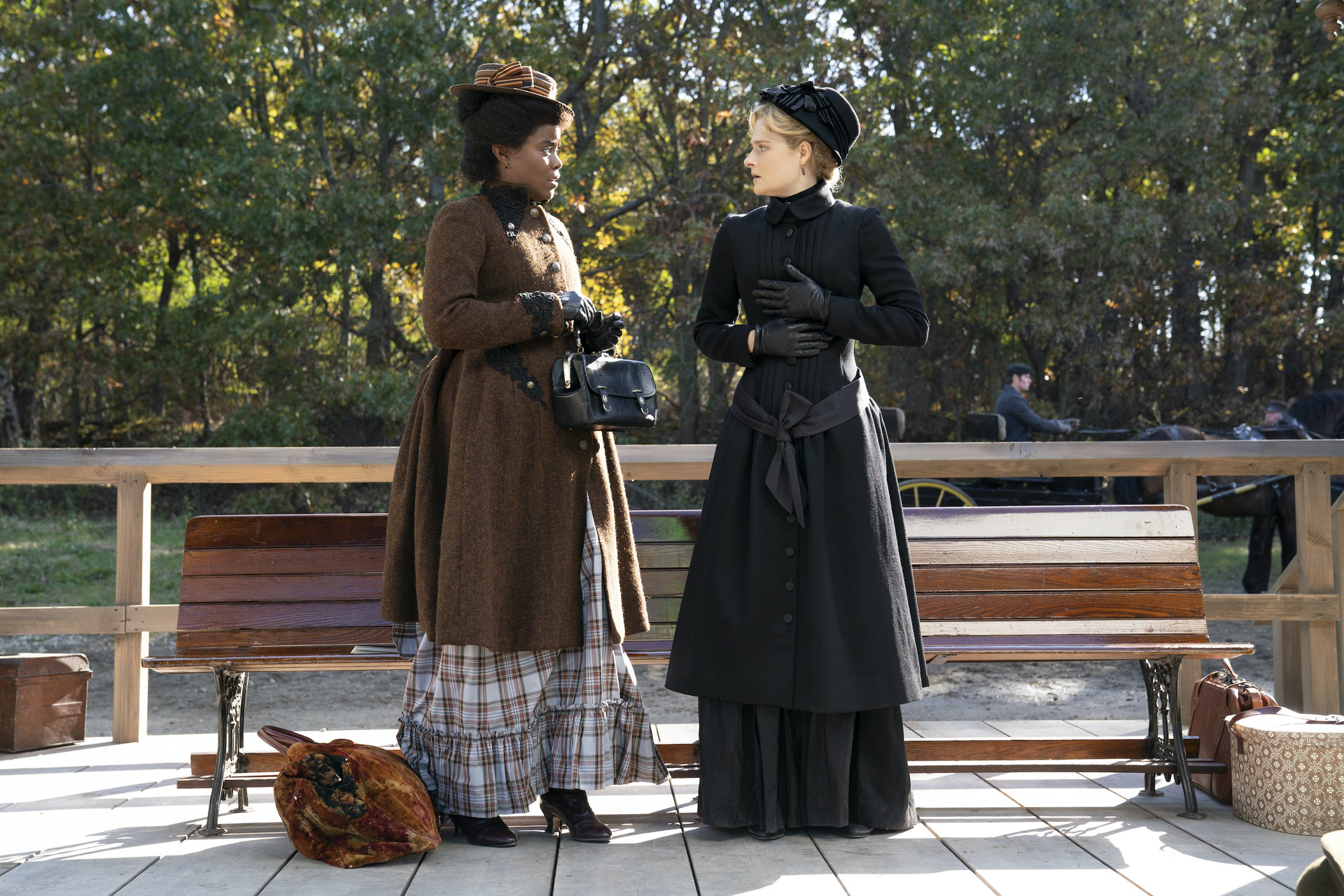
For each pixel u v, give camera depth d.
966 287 16.19
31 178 16.50
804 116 2.75
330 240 13.76
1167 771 3.08
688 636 2.75
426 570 2.65
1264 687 5.92
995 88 15.12
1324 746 2.82
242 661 2.88
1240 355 17.73
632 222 17.12
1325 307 17.72
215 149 14.98
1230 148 17.09
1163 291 16.42
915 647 2.73
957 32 16.09
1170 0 14.82
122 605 4.14
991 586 3.23
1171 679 3.07
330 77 13.47
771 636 2.66
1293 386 18.36
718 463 2.82
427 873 2.50
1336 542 4.26
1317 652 4.22
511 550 2.58
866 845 2.71
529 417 2.63
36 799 3.26
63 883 2.46
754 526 2.71
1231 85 14.93
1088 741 3.18
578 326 2.65
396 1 14.24
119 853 2.69
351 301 17.20
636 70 15.75
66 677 4.07
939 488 8.70
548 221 2.83
